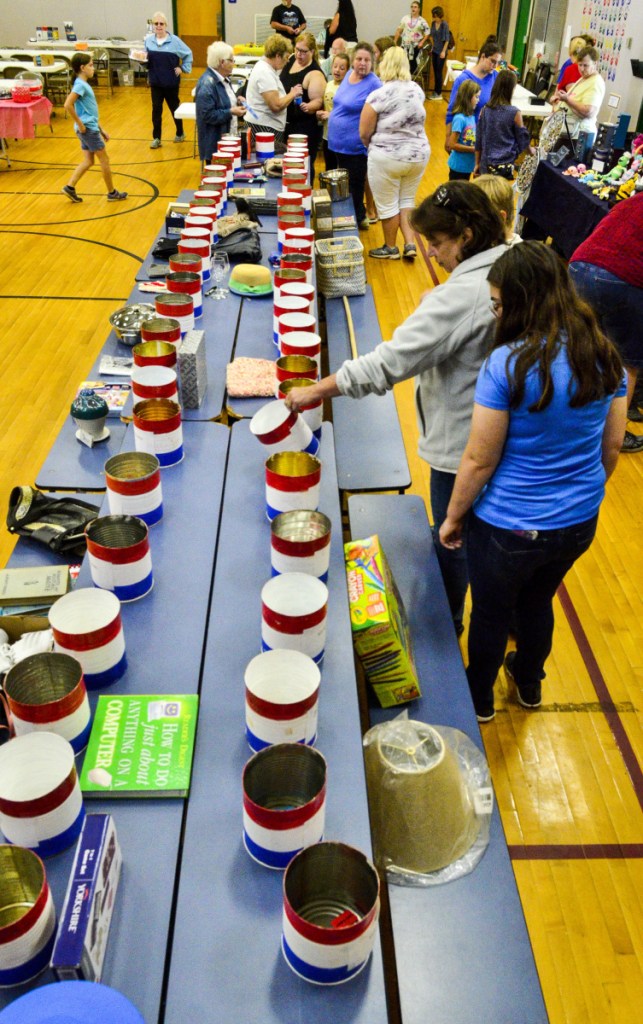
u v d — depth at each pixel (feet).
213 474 7.38
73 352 16.29
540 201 20.02
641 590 11.07
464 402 7.06
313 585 5.12
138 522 5.77
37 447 13.19
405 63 19.13
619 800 8.14
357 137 21.56
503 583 6.79
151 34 31.78
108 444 8.63
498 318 6.03
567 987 6.56
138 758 4.60
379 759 5.24
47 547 7.62
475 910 4.92
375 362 6.67
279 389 7.43
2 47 50.37
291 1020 3.50
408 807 5.08
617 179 17.49
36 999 2.93
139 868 4.09
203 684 5.17
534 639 8.23
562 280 5.77
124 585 5.74
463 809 5.32
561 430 6.03
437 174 31.04
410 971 4.58
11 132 29.91
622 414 6.54
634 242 12.16
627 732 8.90
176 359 8.15
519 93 33.14
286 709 4.33
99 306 18.44
